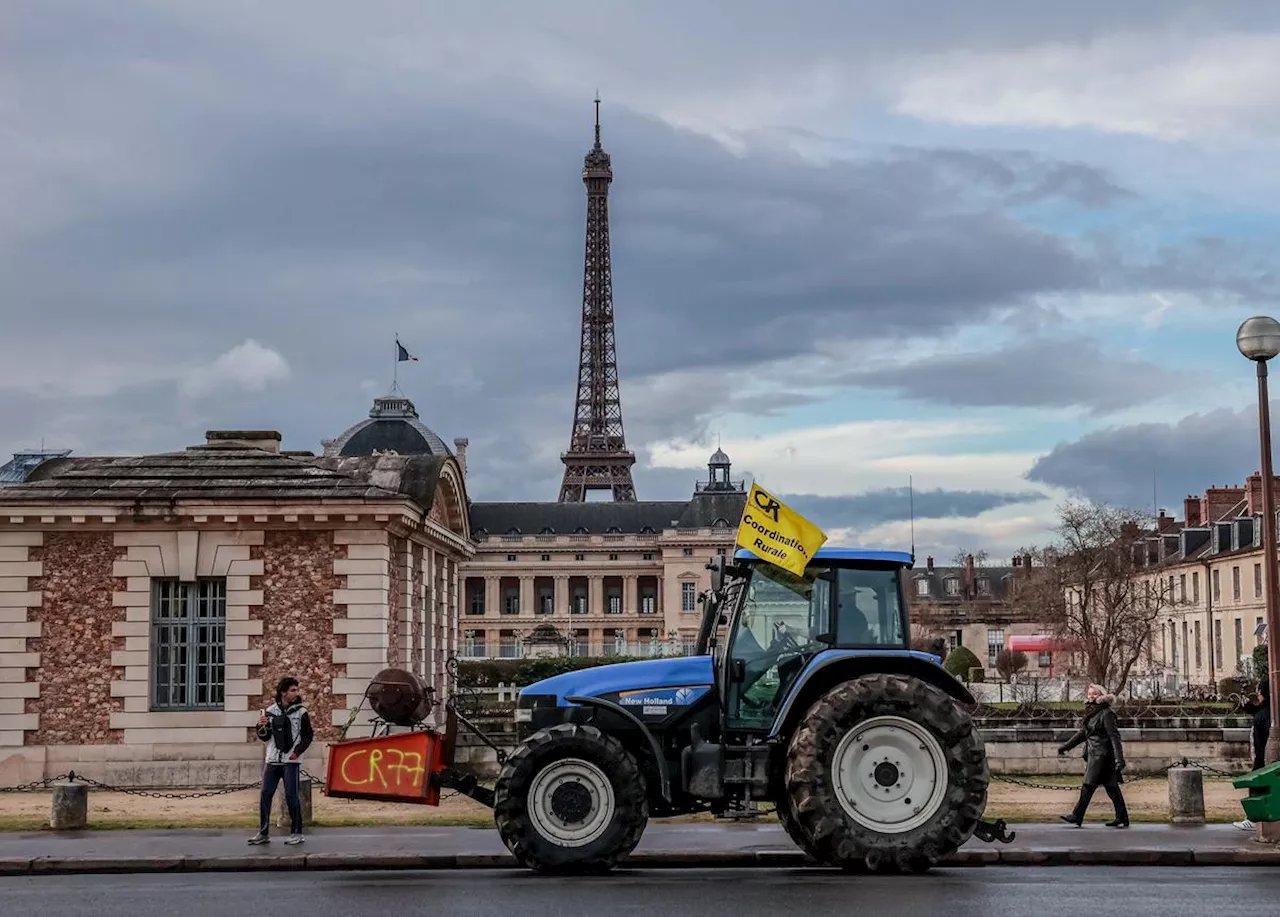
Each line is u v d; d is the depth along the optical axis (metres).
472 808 29.39
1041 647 117.50
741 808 19.56
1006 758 40.41
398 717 20.78
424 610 41.34
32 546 35.50
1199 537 118.44
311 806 25.58
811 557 20.16
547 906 16.20
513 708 47.44
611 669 20.45
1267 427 26.42
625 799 19.17
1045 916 15.30
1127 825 24.39
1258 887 17.55
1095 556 97.00
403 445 166.62
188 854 20.84
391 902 16.61
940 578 177.88
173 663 35.66
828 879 18.42
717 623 20.98
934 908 15.84
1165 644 122.19
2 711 35.06
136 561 35.50
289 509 35.50
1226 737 41.50
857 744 19.05
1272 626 26.14
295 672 35.47
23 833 23.97
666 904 16.27
